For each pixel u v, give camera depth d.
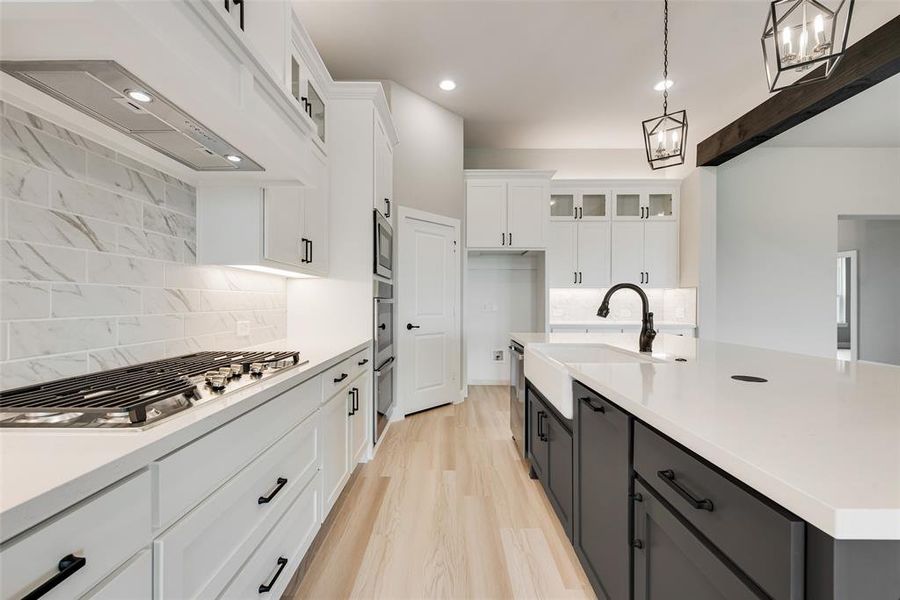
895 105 3.66
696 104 4.23
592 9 2.82
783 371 1.45
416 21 2.95
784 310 4.84
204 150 1.38
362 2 2.75
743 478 0.63
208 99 1.01
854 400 1.03
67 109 1.07
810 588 0.55
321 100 2.72
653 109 4.36
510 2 2.77
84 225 1.26
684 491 0.86
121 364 1.41
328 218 2.81
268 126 1.28
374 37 3.14
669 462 0.94
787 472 0.58
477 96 4.08
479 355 5.49
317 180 2.56
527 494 2.31
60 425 0.79
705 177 4.57
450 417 3.89
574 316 5.30
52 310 1.15
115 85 0.94
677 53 3.37
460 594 1.53
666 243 5.01
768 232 4.84
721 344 2.43
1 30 0.72
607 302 2.25
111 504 0.65
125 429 0.79
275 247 1.98
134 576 0.70
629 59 3.44
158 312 1.60
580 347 2.57
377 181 2.98
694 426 0.81
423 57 3.40
